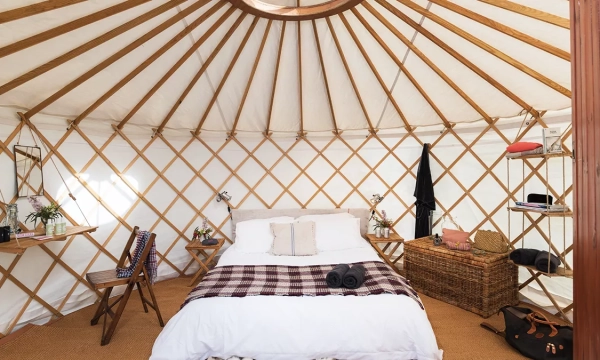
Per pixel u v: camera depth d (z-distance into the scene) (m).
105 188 3.67
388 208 4.54
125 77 2.97
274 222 3.89
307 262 3.16
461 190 4.03
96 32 2.37
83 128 3.47
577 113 0.76
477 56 2.75
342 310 2.25
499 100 3.23
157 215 4.14
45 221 2.78
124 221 3.82
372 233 4.51
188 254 4.43
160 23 2.52
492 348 2.57
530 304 3.39
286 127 4.35
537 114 3.24
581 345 0.74
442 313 3.18
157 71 3.06
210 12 2.54
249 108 3.91
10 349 2.57
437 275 3.53
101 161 3.64
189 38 2.80
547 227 3.33
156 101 3.47
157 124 3.90
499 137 3.68
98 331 2.87
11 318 2.86
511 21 2.29
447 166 4.12
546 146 2.81
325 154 4.65
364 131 4.54
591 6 0.69
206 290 2.45
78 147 3.45
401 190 4.46
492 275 3.12
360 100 3.72
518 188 3.50
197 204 4.44
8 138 2.89
